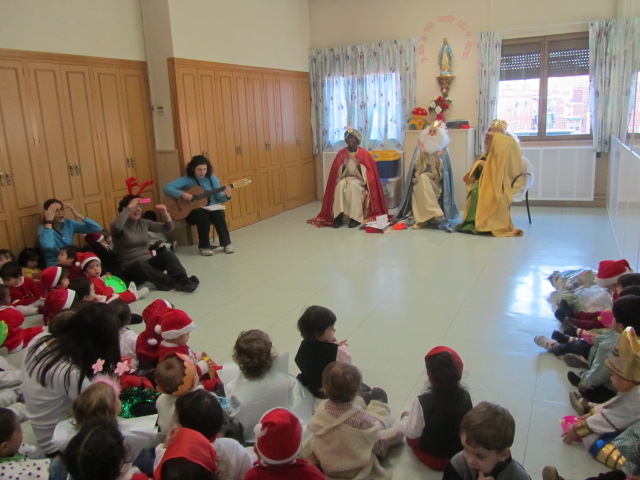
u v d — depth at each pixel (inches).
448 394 80.2
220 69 249.0
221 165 254.5
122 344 115.3
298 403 89.3
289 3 297.6
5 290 139.6
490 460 59.1
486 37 278.2
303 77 315.9
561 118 278.8
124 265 181.8
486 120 286.4
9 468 66.1
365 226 256.1
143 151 229.6
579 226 238.5
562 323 132.3
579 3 263.6
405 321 141.7
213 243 239.6
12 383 110.7
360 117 313.7
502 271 180.2
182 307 159.6
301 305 157.3
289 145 307.7
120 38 215.5
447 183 252.5
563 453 85.4
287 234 252.4
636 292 99.6
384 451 84.4
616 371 79.4
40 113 186.7
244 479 62.1
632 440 76.3
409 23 296.7
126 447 59.0
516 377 110.1
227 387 89.5
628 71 235.1
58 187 194.7
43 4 185.0
